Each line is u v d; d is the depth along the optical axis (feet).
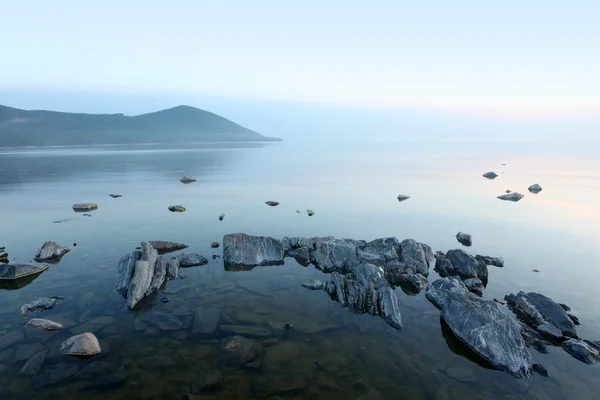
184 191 187.21
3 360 47.44
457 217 134.41
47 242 89.10
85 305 63.93
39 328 55.57
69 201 155.53
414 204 157.69
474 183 220.23
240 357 49.75
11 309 61.93
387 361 50.47
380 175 263.90
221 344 53.01
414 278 78.33
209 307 64.75
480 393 44.68
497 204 157.89
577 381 47.32
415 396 43.68
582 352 52.39
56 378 44.39
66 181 219.41
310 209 145.48
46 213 132.16
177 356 49.75
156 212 136.26
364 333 57.82
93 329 56.18
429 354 52.70
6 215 128.26
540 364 50.52
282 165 347.97
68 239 101.04
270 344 53.47
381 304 65.10
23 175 244.63
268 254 90.89
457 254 87.45
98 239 101.60
